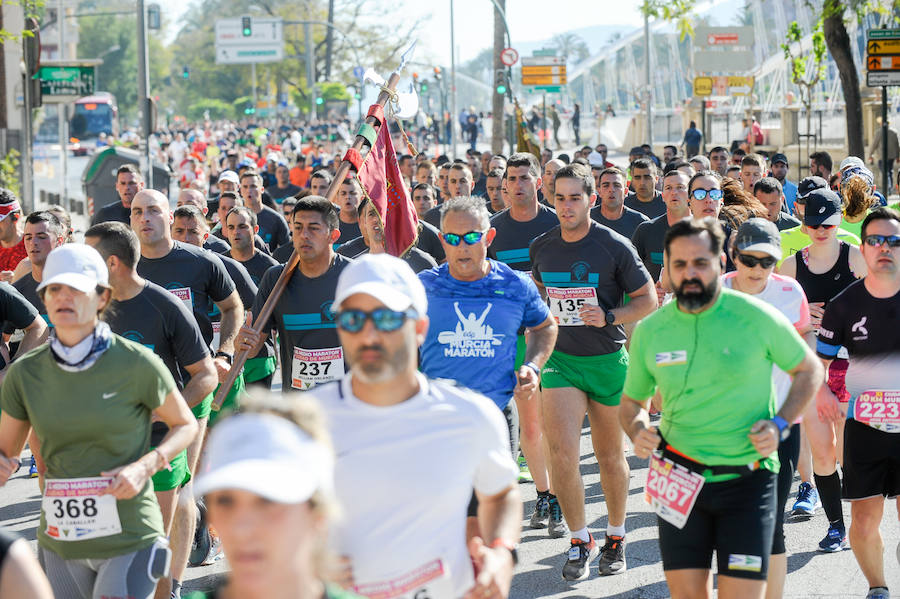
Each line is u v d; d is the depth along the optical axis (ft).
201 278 50.47
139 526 33.55
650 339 33.71
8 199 67.21
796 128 261.85
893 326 41.50
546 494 53.98
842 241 51.88
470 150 164.76
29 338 47.14
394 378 24.22
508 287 40.14
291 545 17.62
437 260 68.49
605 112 504.84
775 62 385.70
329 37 613.52
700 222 32.60
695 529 33.32
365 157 51.60
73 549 33.14
